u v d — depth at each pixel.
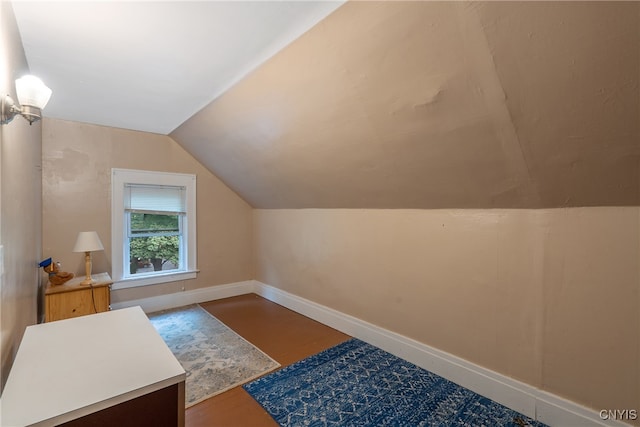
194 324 3.09
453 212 2.07
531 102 1.25
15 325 1.43
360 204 2.68
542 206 1.66
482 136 1.50
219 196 3.94
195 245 3.74
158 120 2.94
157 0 1.33
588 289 1.52
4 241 1.18
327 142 2.18
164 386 0.99
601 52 1.02
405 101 1.57
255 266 4.21
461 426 1.65
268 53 1.75
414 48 1.33
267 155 2.79
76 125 2.97
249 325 3.08
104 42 1.64
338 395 1.92
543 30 1.05
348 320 2.86
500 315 1.85
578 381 1.56
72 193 2.96
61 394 0.90
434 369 2.18
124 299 3.30
